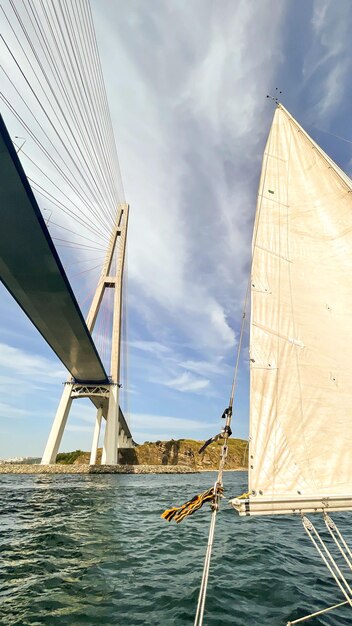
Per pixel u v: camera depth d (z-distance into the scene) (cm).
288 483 351
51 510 1404
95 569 650
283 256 478
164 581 590
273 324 427
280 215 508
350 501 349
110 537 920
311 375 401
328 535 967
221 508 1482
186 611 475
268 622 444
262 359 406
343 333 422
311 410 385
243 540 900
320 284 457
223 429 373
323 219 501
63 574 621
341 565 686
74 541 867
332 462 365
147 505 1600
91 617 457
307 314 437
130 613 469
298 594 534
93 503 1642
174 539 907
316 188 527
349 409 385
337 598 522
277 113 596
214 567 669
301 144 568
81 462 7569
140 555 750
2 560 701
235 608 485
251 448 363
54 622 443
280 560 716
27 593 536
